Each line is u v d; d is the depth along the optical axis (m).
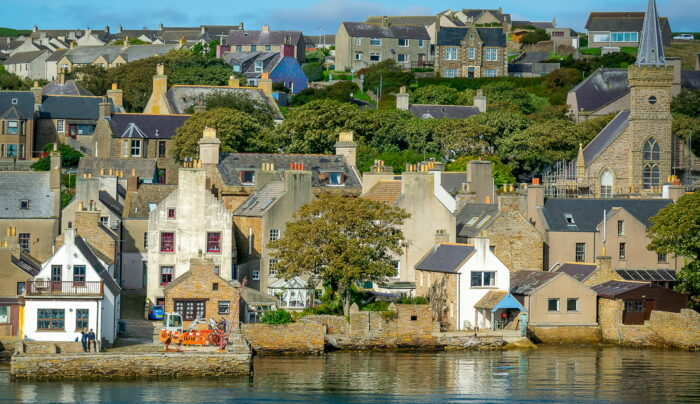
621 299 158.25
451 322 158.38
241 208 173.75
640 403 126.69
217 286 149.12
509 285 159.75
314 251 153.62
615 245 177.25
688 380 136.62
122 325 146.25
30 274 145.00
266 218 166.75
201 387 129.75
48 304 136.25
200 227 162.50
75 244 140.00
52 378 130.88
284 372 137.12
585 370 141.75
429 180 172.62
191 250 162.38
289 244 154.25
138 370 132.38
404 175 171.88
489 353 151.00
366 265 153.25
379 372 138.25
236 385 130.75
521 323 155.50
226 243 163.00
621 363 145.75
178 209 162.25
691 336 154.88
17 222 170.75
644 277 174.50
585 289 159.62
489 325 158.00
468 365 143.25
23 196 172.88
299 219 162.88
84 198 174.12
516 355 150.00
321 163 191.38
